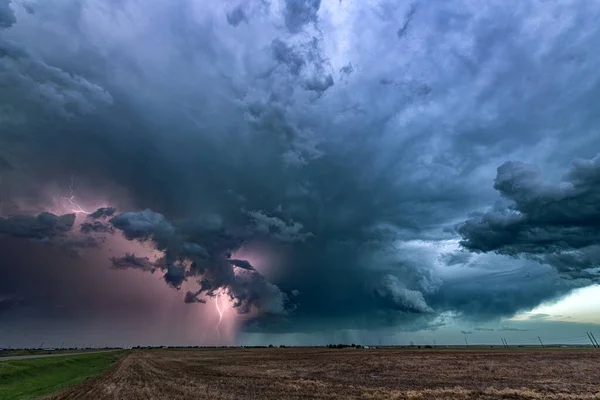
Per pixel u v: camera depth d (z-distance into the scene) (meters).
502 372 46.38
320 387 34.66
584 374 43.00
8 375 41.81
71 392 32.91
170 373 50.62
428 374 45.75
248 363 70.38
